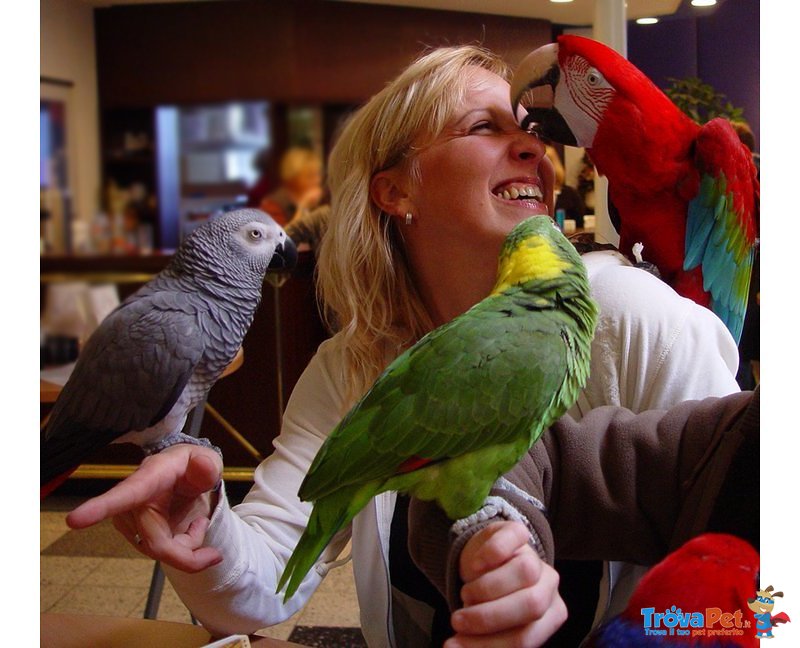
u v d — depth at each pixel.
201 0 1.91
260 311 1.39
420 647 0.95
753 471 0.67
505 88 1.01
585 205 1.44
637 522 0.74
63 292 1.61
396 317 1.05
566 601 0.85
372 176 1.02
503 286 0.63
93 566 1.78
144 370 0.87
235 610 0.83
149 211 1.87
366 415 0.61
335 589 1.72
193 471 0.73
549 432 0.78
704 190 1.29
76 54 1.82
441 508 0.63
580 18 1.32
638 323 0.88
